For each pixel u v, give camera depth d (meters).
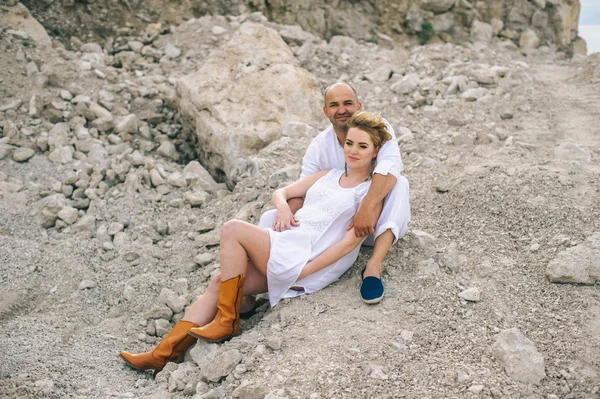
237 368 2.85
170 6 7.99
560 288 3.16
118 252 4.36
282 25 8.14
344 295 3.33
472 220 3.85
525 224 3.69
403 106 6.20
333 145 3.69
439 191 4.23
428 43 10.03
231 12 8.35
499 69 6.85
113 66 7.00
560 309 3.03
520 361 2.68
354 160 3.35
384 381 2.67
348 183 3.45
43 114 5.84
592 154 4.62
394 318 3.11
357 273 3.47
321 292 3.36
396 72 7.12
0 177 5.05
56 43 6.93
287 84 5.82
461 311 3.09
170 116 6.28
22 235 4.53
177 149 6.04
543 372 2.65
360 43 8.67
